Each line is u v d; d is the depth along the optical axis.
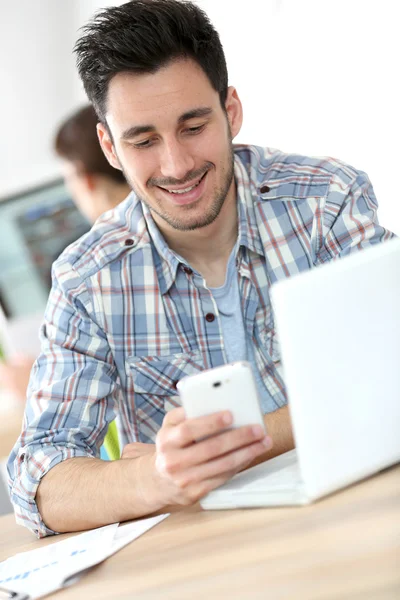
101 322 2.02
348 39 3.85
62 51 4.63
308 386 1.29
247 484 1.43
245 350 2.05
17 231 3.61
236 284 2.05
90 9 4.51
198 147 1.81
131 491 1.54
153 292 2.04
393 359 1.37
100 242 2.08
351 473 1.36
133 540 1.44
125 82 1.76
